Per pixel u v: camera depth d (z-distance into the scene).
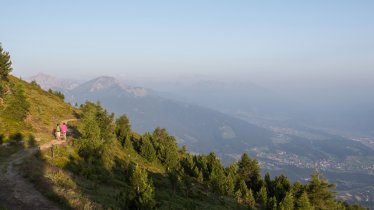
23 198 25.03
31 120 57.34
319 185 73.94
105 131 64.38
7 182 27.81
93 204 27.09
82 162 43.06
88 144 46.72
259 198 80.31
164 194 50.00
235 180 87.81
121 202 28.61
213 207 55.62
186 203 47.69
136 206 27.84
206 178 85.38
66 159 40.25
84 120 55.00
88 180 37.44
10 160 34.62
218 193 70.31
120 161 57.84
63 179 31.86
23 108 54.00
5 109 51.94
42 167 33.66
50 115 69.69
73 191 29.08
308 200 66.88
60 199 25.86
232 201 71.00
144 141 80.25
